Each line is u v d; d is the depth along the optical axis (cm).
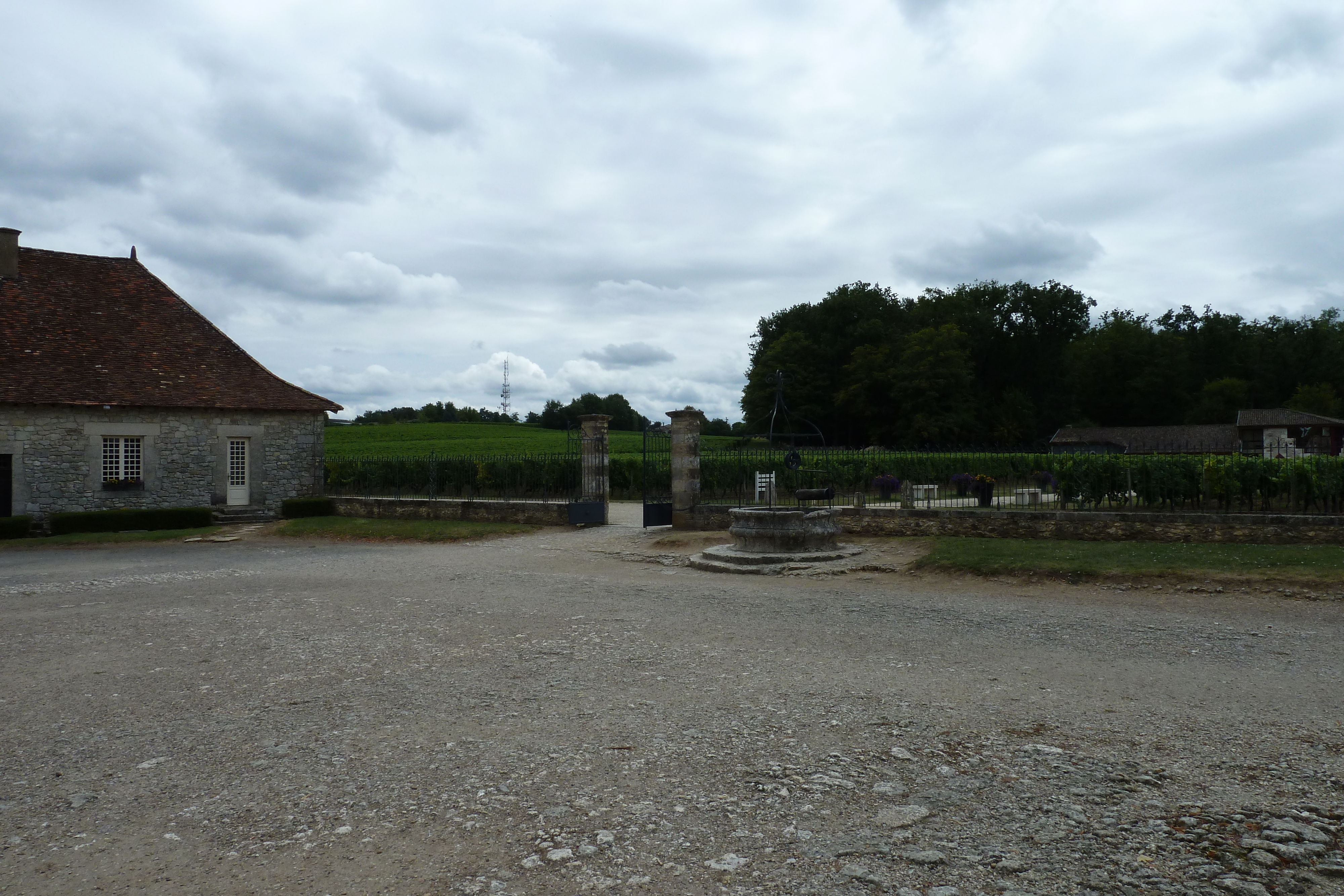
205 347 2745
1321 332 7512
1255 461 1503
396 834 432
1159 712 616
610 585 1292
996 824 435
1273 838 414
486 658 812
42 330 2472
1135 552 1312
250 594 1258
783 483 2358
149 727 613
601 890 373
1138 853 402
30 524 2206
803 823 439
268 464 2648
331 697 681
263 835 433
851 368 5869
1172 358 7256
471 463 2719
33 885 383
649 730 588
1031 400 6719
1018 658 787
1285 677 709
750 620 993
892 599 1130
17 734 602
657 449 1992
